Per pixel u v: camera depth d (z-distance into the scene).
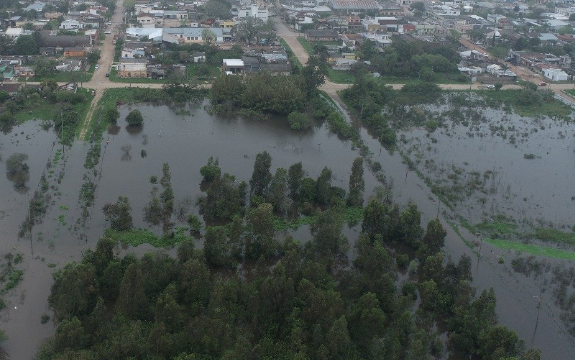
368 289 78.88
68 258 86.06
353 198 104.81
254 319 72.56
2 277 80.88
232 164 118.88
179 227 96.00
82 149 121.62
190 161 119.31
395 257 91.94
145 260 77.62
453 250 94.25
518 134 143.25
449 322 76.50
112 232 92.62
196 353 68.44
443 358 73.00
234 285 77.56
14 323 73.31
